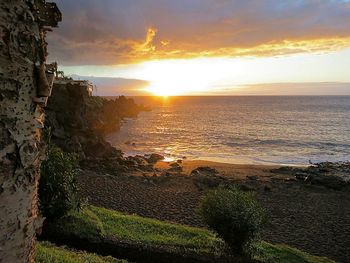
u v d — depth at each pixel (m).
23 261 2.17
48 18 2.41
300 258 11.15
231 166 41.31
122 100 119.94
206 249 10.45
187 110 161.00
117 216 12.62
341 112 135.38
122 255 9.86
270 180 33.66
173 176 34.56
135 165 40.25
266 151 53.25
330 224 21.25
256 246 10.68
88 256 8.49
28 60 2.14
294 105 189.25
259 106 185.88
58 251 8.18
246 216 10.04
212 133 74.69
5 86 2.01
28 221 2.22
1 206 2.00
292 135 70.31
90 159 40.53
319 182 31.95
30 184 2.22
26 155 2.14
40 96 2.26
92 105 49.38
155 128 85.56
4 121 2.01
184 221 19.62
